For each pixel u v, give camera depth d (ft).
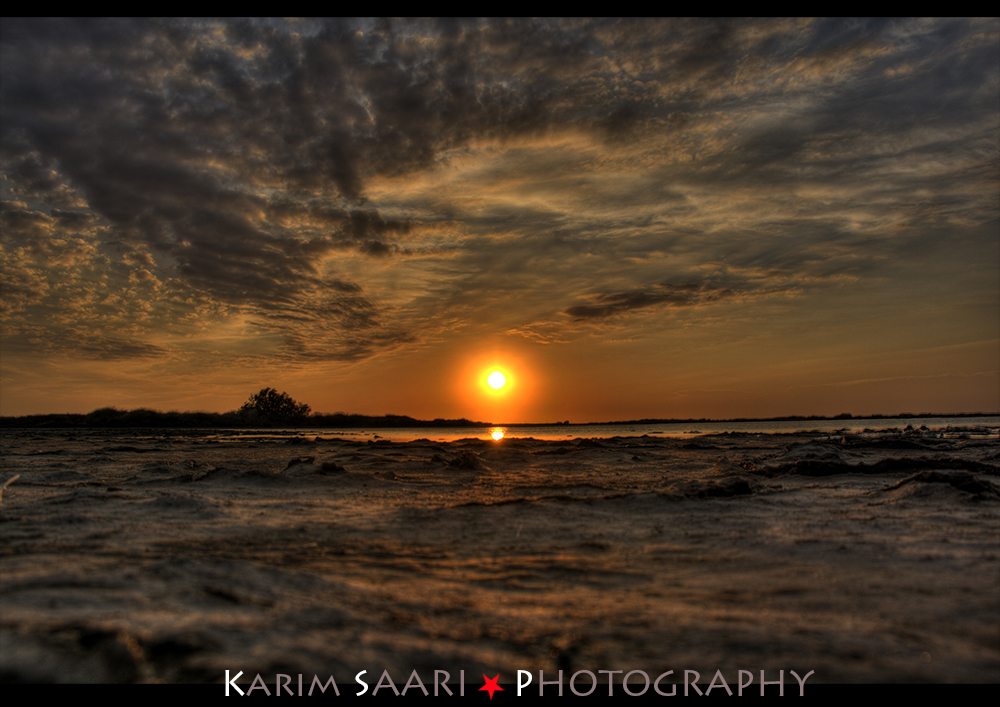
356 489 37.70
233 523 24.73
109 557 17.70
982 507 27.09
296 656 9.82
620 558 18.76
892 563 17.61
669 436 136.36
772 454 67.15
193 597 12.57
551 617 12.60
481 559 18.60
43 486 36.42
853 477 40.73
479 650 10.70
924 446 65.82
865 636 11.43
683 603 13.75
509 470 52.31
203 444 102.94
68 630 10.09
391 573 16.65
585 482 41.34
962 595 14.28
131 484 37.99
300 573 15.28
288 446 93.45
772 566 17.48
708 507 28.55
